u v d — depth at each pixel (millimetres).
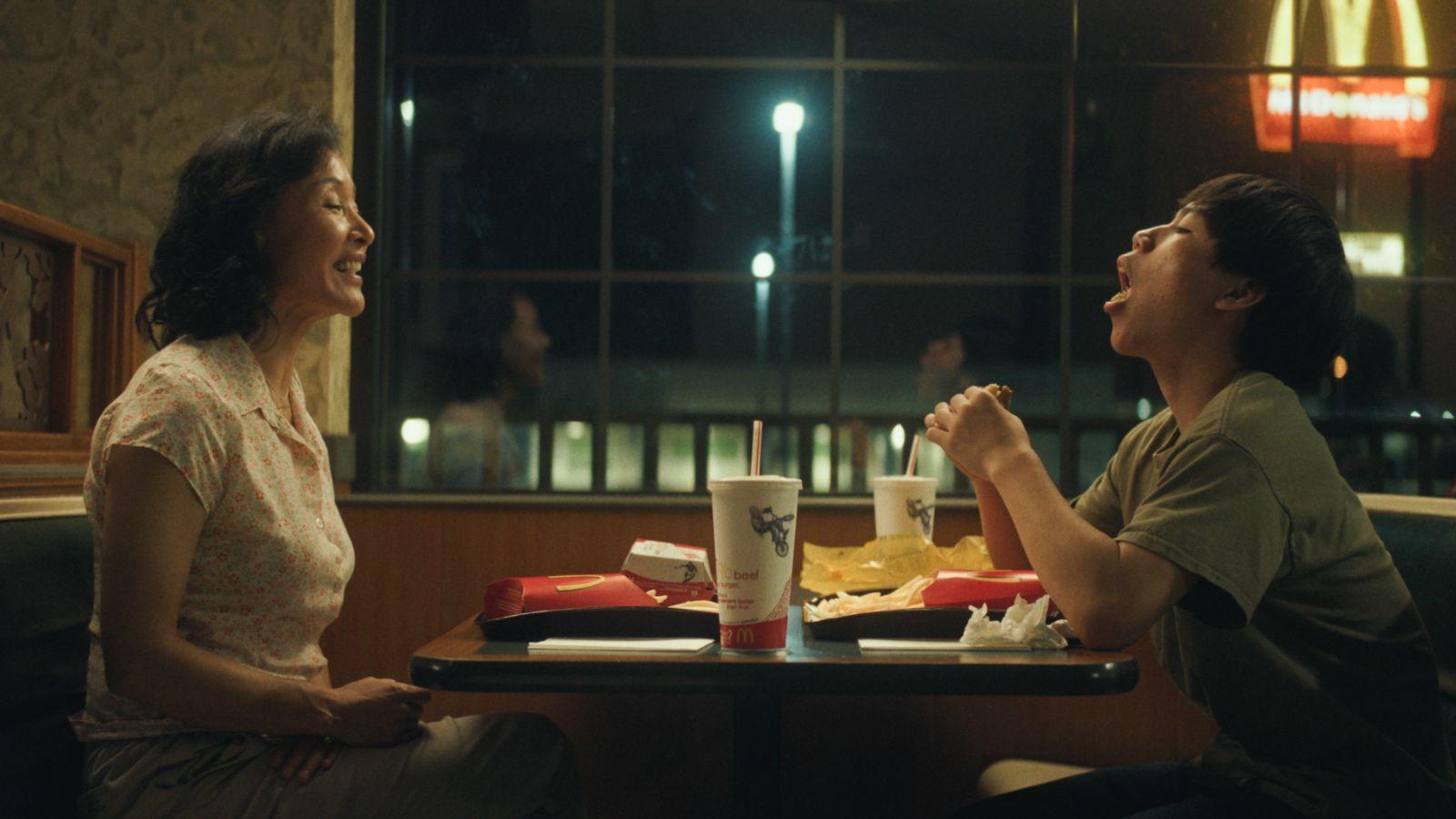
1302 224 1156
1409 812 1063
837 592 1397
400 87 2502
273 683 1093
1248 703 1130
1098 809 1277
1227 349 1191
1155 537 1038
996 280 2434
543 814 1228
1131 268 1252
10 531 1245
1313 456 1096
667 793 2162
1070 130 2475
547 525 2154
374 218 2363
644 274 2426
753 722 1094
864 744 2154
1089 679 931
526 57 2420
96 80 2285
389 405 2416
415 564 2154
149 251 2244
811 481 2678
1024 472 1151
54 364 1834
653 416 2980
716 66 2463
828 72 2451
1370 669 1099
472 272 2426
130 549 1049
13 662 1194
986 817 1289
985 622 1047
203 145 1269
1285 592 1100
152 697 1045
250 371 1199
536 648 1031
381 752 1135
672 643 1054
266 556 1152
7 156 2275
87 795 1119
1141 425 1407
